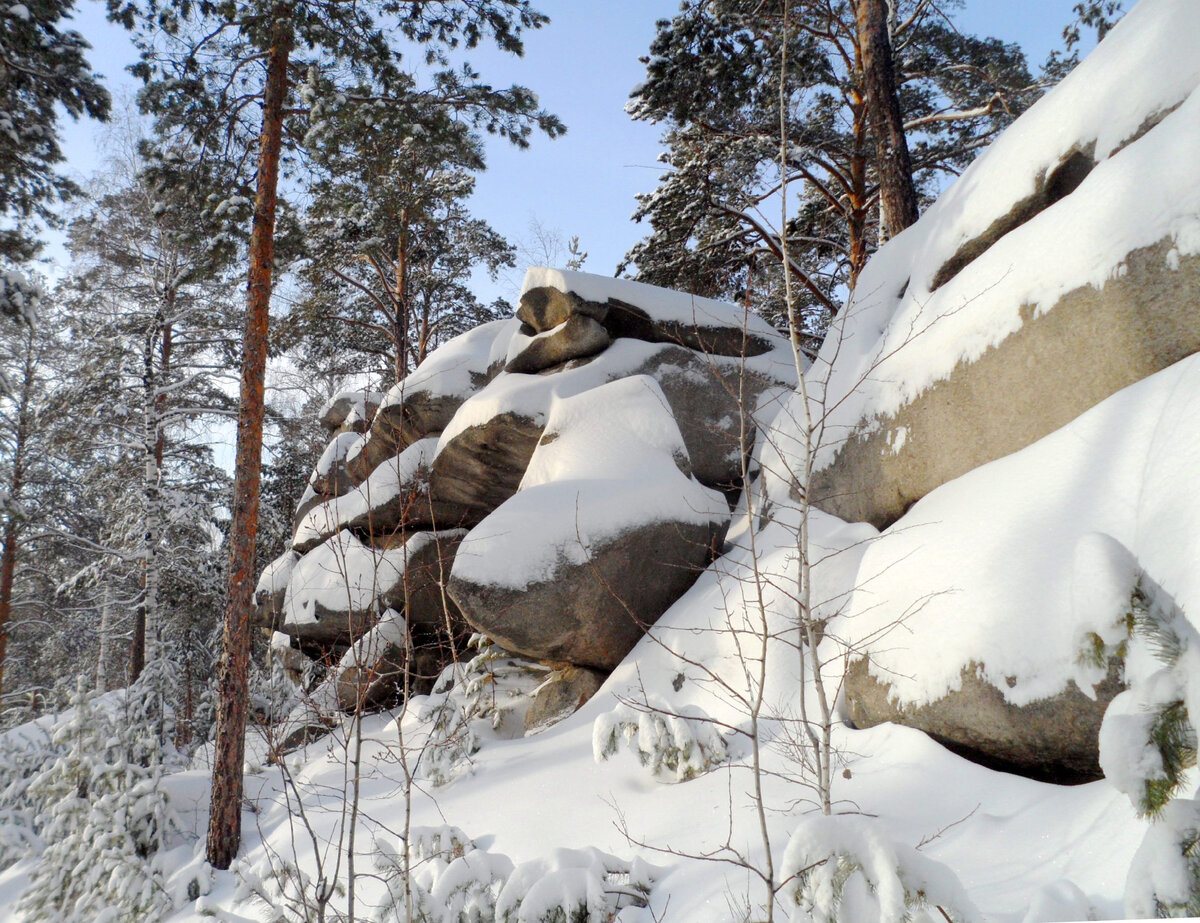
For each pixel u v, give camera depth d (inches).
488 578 291.6
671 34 463.8
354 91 384.2
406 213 526.0
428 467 456.1
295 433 739.4
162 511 626.5
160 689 502.6
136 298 692.7
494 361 479.2
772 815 162.2
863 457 257.9
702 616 269.9
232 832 284.8
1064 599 141.6
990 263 217.2
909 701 170.2
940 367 223.1
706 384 384.8
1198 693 78.8
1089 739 134.7
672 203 516.1
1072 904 89.6
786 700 216.8
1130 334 163.9
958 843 131.0
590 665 299.3
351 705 410.0
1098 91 203.9
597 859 153.5
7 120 442.9
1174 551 111.5
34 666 952.3
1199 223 151.6
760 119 510.6
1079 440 161.2
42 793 324.2
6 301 411.8
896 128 415.2
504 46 390.9
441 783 259.4
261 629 594.2
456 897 162.9
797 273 532.7
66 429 658.2
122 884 259.3
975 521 173.9
